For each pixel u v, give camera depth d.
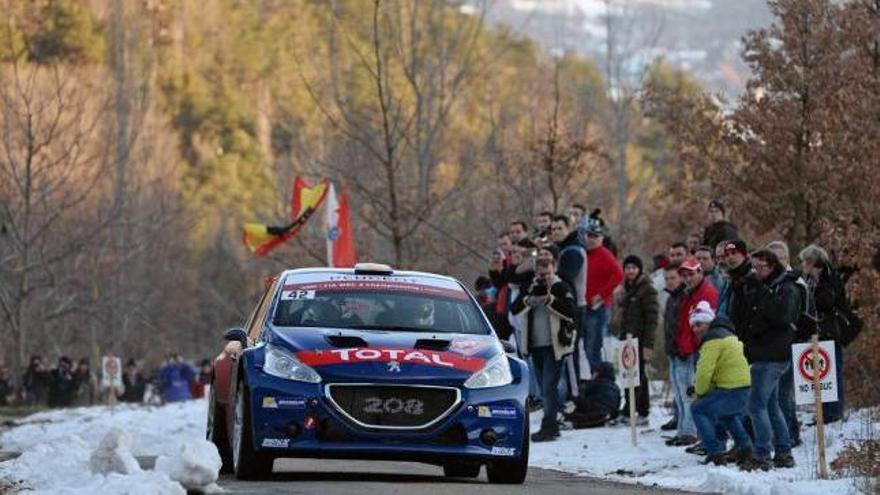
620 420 52.78
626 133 129.88
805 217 60.97
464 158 102.56
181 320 173.25
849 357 50.78
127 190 145.25
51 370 117.06
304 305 35.34
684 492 33.47
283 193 123.81
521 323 49.16
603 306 53.09
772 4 61.03
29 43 165.38
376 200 80.38
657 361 68.31
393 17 107.25
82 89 146.25
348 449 32.00
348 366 32.31
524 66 170.75
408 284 36.47
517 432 32.88
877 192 54.75
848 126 57.72
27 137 116.00
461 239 91.12
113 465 30.88
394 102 102.38
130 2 162.25
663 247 79.69
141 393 130.25
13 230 114.25
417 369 32.41
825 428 45.25
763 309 38.53
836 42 60.44
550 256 47.97
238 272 158.75
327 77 112.31
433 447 32.25
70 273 138.12
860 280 50.44
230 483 32.06
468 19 122.38
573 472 41.81
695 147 65.44
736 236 51.25
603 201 106.50
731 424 39.78
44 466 36.38
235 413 34.03
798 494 31.42
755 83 61.69
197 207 187.88
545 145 92.94
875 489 31.31
